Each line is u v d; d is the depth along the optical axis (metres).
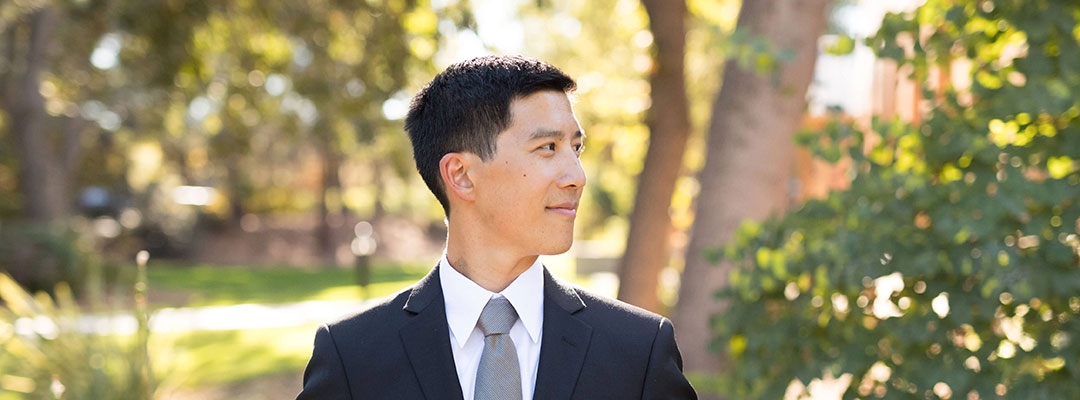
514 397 1.71
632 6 11.70
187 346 11.51
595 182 28.47
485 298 1.76
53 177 19.62
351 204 35.62
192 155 31.66
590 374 1.72
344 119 11.87
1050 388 3.37
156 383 5.82
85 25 11.18
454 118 1.72
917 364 3.60
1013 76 3.83
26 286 16.36
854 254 3.60
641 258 9.71
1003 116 3.44
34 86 19.06
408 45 9.79
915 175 3.55
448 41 9.31
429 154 1.78
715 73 13.78
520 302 1.76
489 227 1.74
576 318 1.78
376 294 18.52
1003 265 3.34
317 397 1.77
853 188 3.72
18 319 5.88
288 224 32.72
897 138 3.69
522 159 1.68
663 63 9.32
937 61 3.70
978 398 3.47
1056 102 3.32
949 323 3.55
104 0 10.09
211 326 13.45
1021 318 3.61
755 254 4.07
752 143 6.18
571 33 13.06
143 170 31.22
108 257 25.64
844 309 3.97
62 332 5.76
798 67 5.99
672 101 9.45
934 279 3.57
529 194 1.68
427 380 1.74
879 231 3.63
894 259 3.50
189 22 10.09
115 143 27.64
